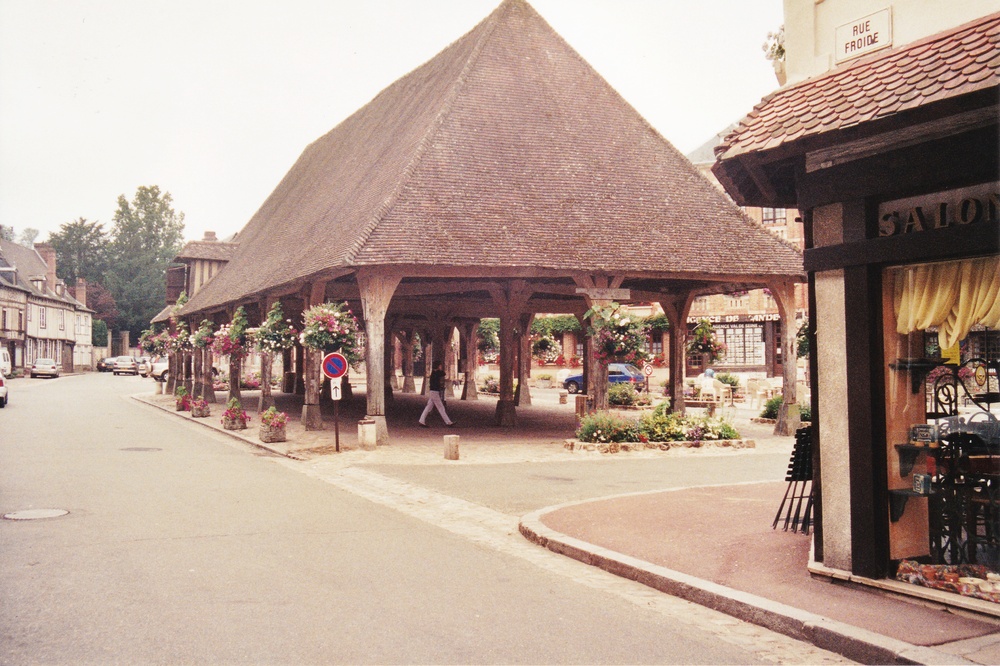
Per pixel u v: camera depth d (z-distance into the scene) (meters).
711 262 18.45
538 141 20.00
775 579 6.37
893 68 6.16
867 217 6.14
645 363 18.06
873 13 6.72
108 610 5.51
